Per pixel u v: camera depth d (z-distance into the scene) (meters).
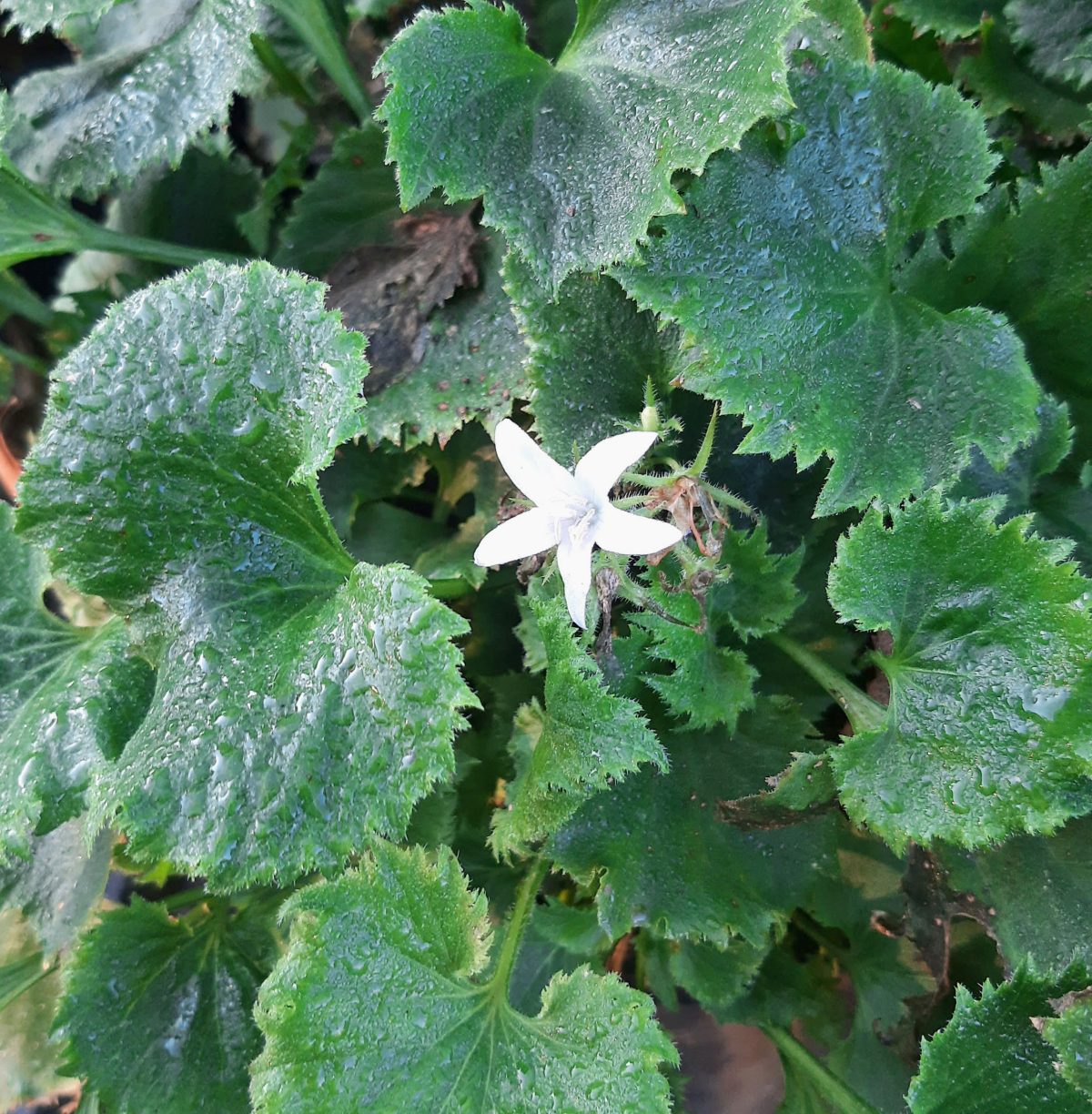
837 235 0.15
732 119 0.14
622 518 0.13
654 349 0.16
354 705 0.14
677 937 0.16
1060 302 0.16
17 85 0.20
